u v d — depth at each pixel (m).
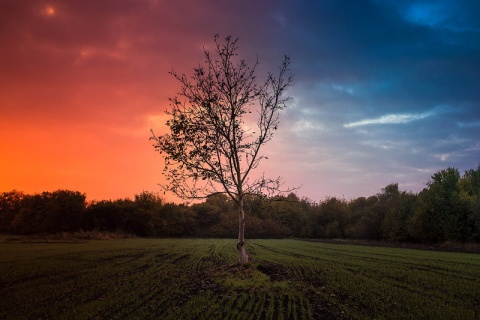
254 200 27.30
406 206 81.38
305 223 113.38
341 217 109.25
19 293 16.91
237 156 25.91
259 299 15.63
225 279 20.34
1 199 117.00
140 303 14.81
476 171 73.44
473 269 27.55
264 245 64.44
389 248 56.78
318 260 34.44
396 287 18.94
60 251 42.34
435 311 13.61
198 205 121.75
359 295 16.72
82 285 19.03
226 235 106.69
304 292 17.33
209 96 25.45
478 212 60.22
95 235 80.12
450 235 65.44
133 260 33.06
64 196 99.81
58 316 12.62
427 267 28.78
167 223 105.38
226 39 25.98
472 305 15.00
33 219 98.38
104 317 12.66
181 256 38.09
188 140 24.86
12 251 42.09
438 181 73.38
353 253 44.97
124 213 101.69
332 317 12.89
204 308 13.83
